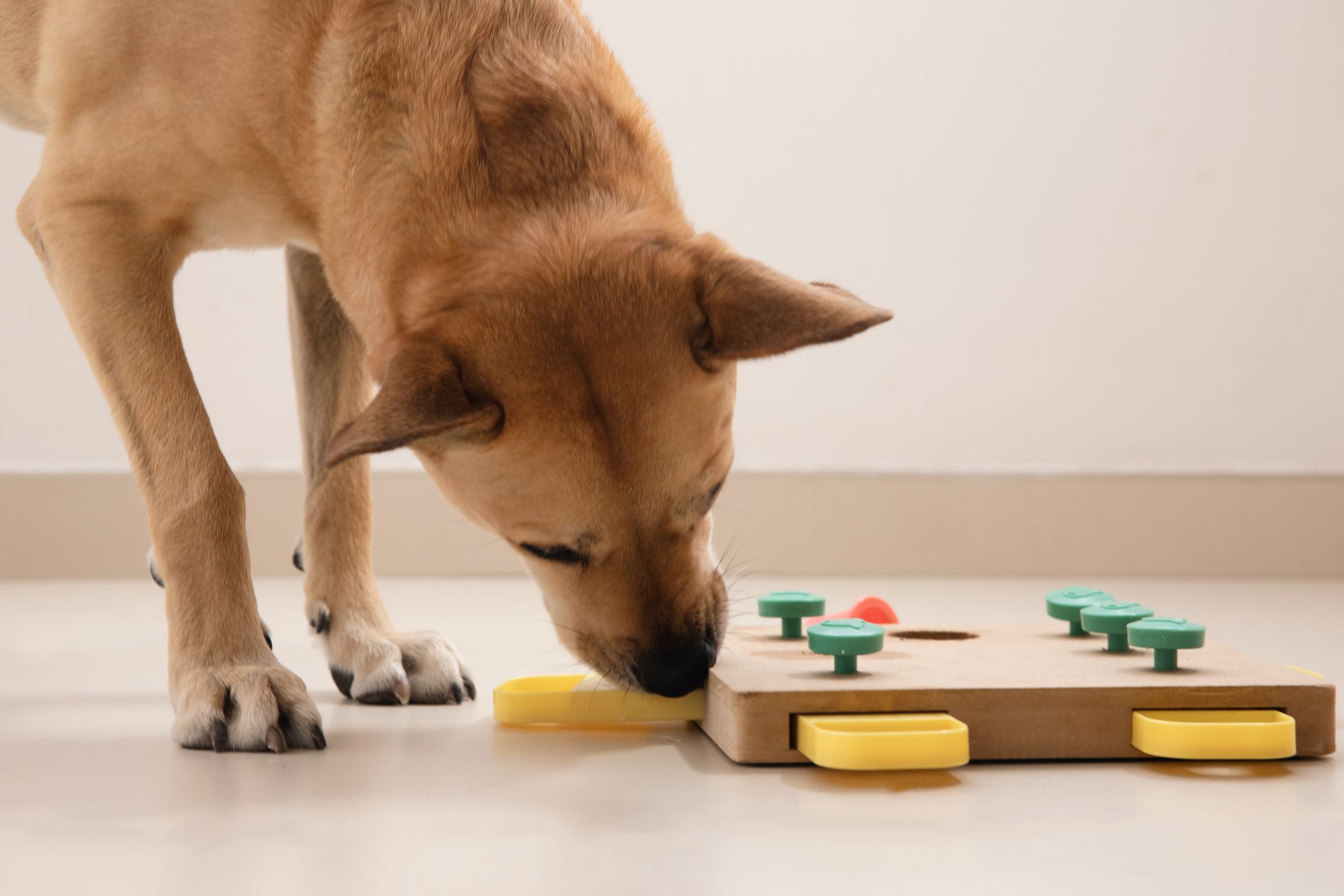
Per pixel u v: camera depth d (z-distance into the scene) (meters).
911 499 4.16
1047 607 2.11
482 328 1.54
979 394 4.27
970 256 4.25
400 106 1.77
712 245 1.67
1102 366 4.25
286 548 4.11
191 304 4.12
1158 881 1.16
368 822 1.37
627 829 1.33
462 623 3.02
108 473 4.08
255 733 1.68
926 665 1.77
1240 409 4.26
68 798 1.47
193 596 1.77
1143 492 4.16
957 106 4.25
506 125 1.76
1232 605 3.38
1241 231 4.23
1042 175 4.25
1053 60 4.25
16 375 4.12
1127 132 4.23
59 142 1.90
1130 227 4.24
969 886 1.15
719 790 1.48
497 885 1.16
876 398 4.27
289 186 1.87
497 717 1.85
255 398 4.16
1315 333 4.23
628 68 4.25
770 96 4.26
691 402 1.57
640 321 1.55
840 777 1.54
